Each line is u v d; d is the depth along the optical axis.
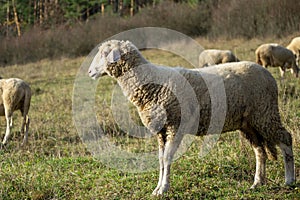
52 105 13.50
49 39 28.66
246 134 6.20
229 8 25.89
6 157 8.38
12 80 9.95
